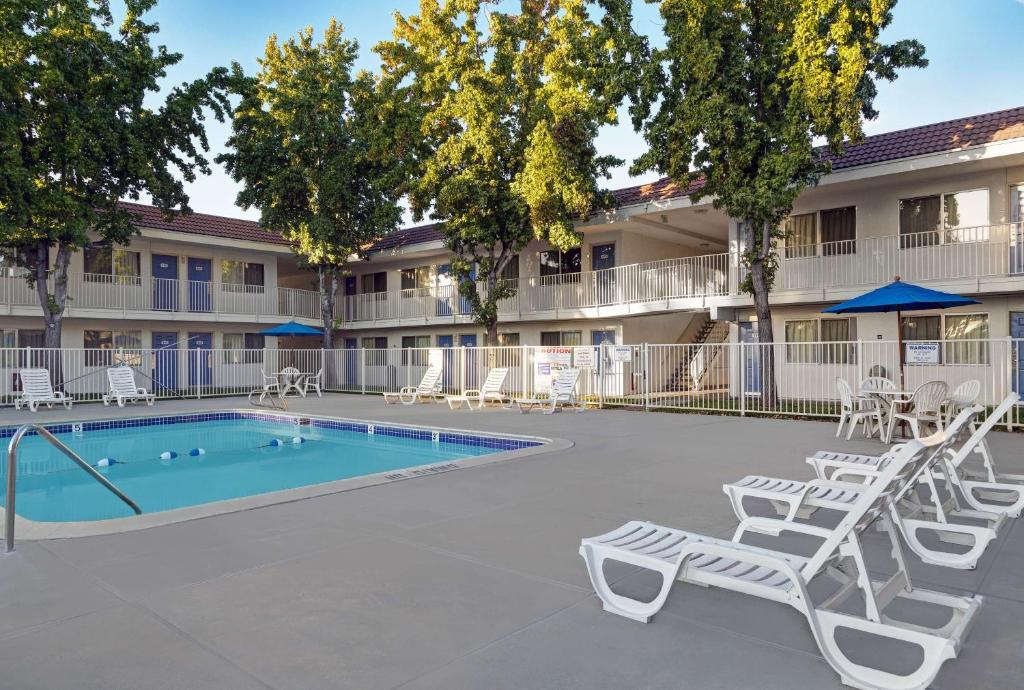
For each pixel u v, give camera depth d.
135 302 25.30
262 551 4.86
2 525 5.60
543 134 18.48
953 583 4.11
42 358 19.83
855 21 14.04
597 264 24.59
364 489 7.05
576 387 19.12
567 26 18.19
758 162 15.13
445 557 4.71
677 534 3.99
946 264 16.69
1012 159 15.30
